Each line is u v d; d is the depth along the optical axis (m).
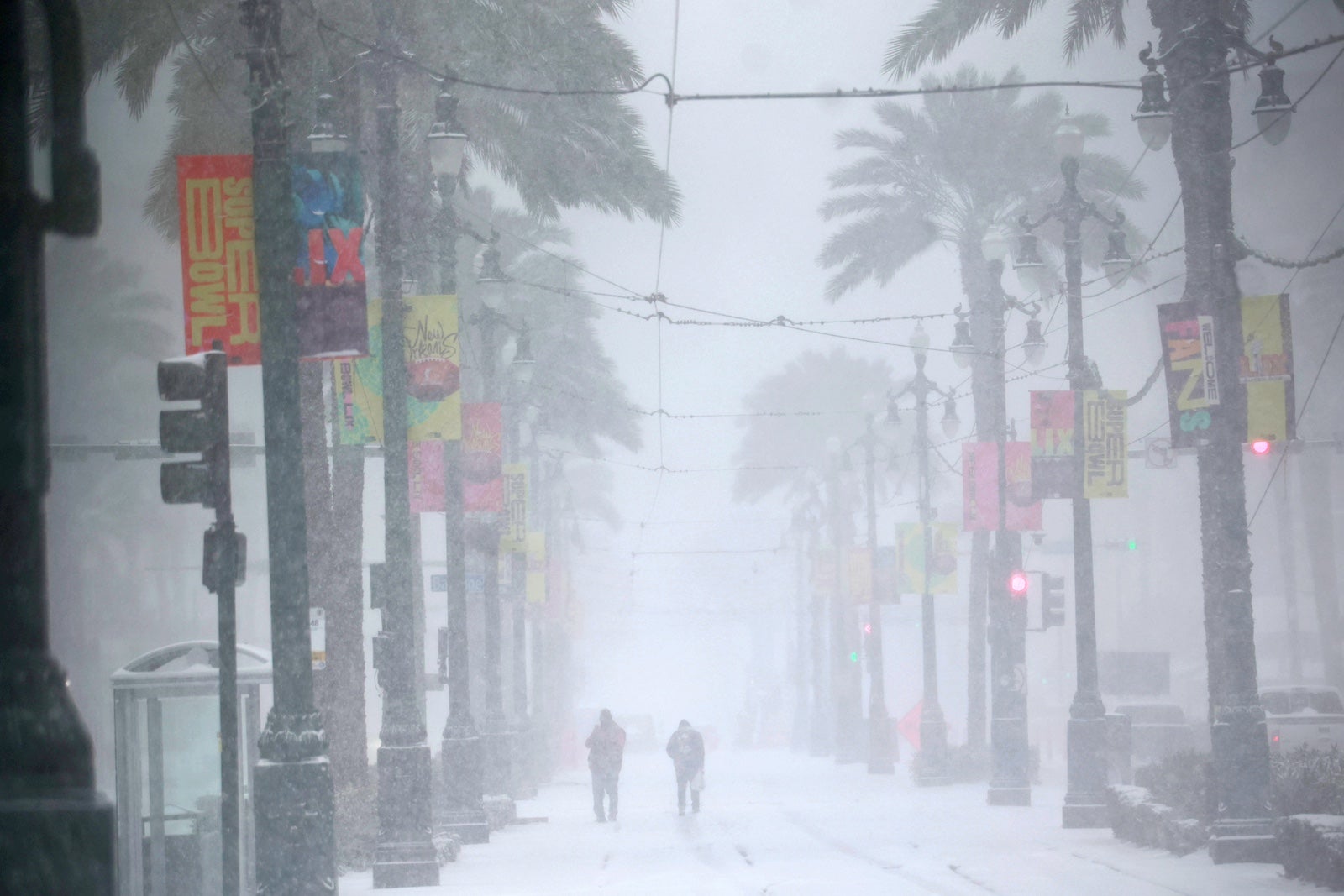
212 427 35.50
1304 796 60.72
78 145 19.08
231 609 35.56
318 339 43.50
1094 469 84.25
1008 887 53.59
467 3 84.19
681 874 63.84
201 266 44.09
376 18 65.62
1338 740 107.50
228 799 35.31
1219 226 63.22
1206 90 63.72
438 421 65.38
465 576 87.56
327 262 43.75
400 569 63.50
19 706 17.44
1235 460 61.53
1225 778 59.66
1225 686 60.91
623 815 110.19
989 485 107.56
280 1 41.81
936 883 55.84
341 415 65.56
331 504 84.88
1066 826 81.31
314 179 43.88
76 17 19.31
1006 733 105.12
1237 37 63.34
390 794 61.69
